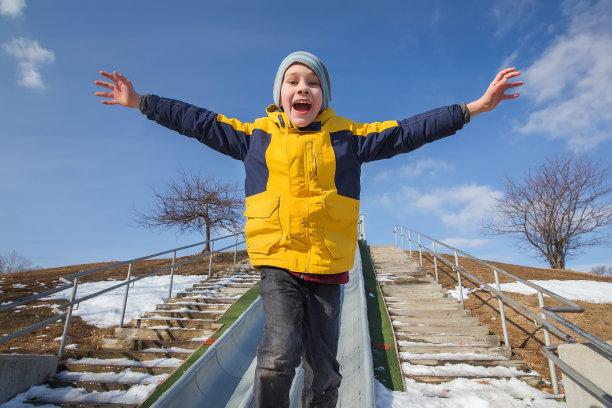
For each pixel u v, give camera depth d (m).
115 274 11.70
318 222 1.93
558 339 5.84
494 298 7.95
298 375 4.27
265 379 1.70
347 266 2.02
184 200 18.67
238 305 7.18
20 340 5.75
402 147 2.06
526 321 6.62
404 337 5.76
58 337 5.92
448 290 8.73
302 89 2.00
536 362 5.11
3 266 31.86
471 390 4.34
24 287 9.55
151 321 6.44
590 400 2.86
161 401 3.53
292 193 1.95
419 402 4.05
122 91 2.18
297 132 2.03
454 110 2.06
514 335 6.07
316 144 1.98
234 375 4.72
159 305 7.24
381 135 2.07
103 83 2.20
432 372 4.76
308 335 2.00
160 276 11.24
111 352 5.25
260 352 1.78
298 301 1.90
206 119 2.15
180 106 2.18
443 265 11.66
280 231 1.94
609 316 6.85
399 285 8.70
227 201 18.95
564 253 20.00
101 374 4.79
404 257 12.55
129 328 6.04
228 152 2.20
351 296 7.74
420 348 5.38
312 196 1.95
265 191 2.02
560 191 19.58
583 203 19.25
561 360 2.89
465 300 7.91
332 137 2.04
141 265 13.84
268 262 1.93
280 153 1.99
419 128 2.04
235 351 5.14
